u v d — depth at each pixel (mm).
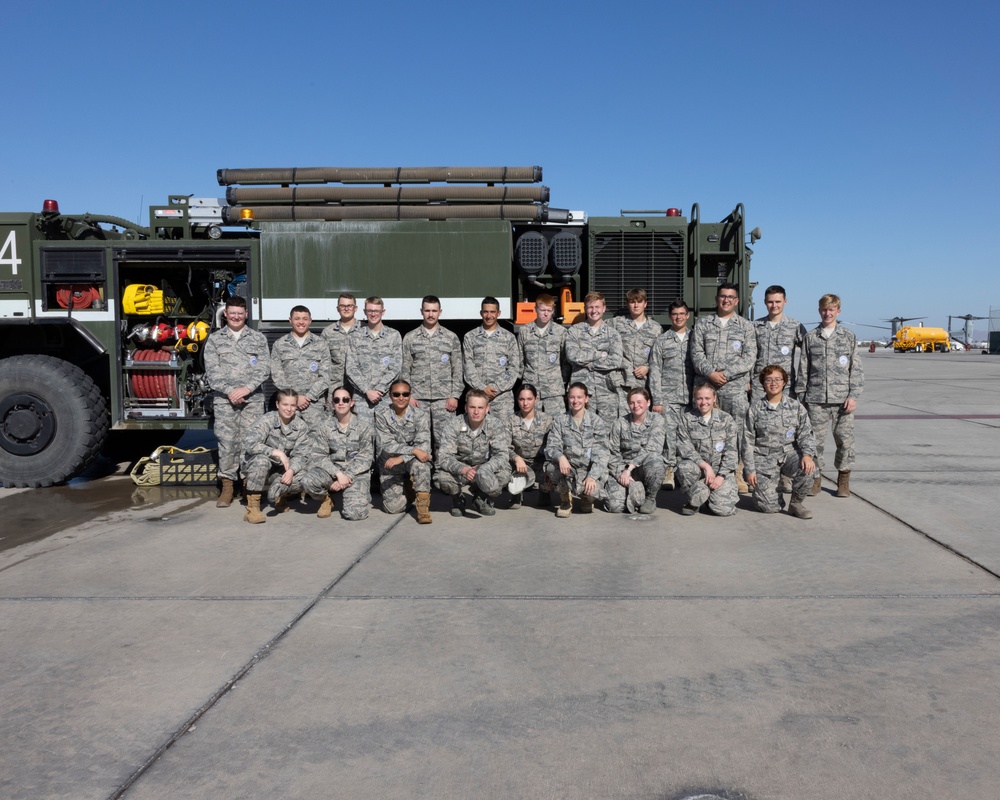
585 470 5777
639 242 7539
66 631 3617
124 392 7250
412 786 2369
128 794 2346
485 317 6477
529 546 5016
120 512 6129
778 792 2318
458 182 7539
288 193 7434
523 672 3141
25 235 7074
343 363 6629
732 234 7559
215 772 2457
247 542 5180
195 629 3625
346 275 7086
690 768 2449
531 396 6016
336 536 5328
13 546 5113
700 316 7641
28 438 6965
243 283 7410
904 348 59219
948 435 10203
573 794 2316
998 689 2959
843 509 5977
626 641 3438
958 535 5168
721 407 6500
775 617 3709
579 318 7270
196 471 7188
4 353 7793
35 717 2816
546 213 7461
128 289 7184
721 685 3010
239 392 6141
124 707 2883
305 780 2408
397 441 5758
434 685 3035
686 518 5754
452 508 5977
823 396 6227
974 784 2352
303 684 3053
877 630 3537
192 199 7711
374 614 3799
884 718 2748
